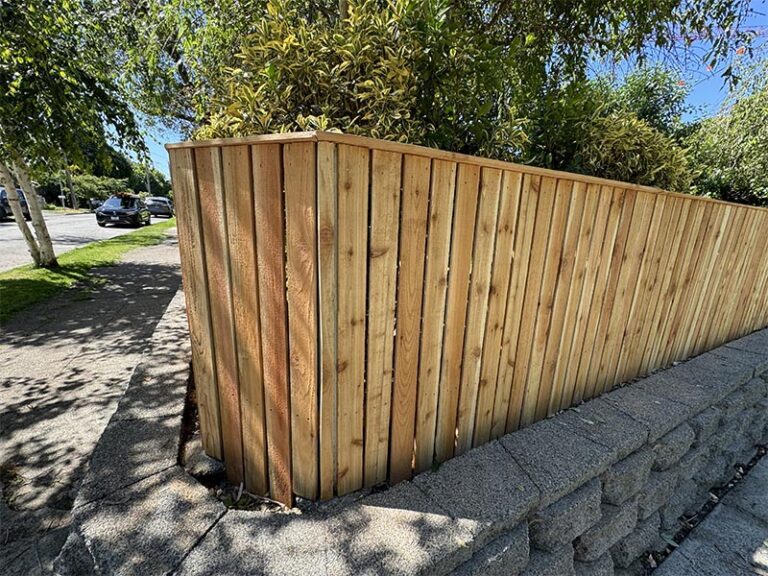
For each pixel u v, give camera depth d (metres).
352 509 1.18
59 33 4.15
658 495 1.82
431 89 1.55
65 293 5.23
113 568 0.96
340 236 1.02
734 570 1.80
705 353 2.86
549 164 2.12
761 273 3.32
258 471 1.33
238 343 1.25
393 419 1.29
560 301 1.73
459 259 1.31
